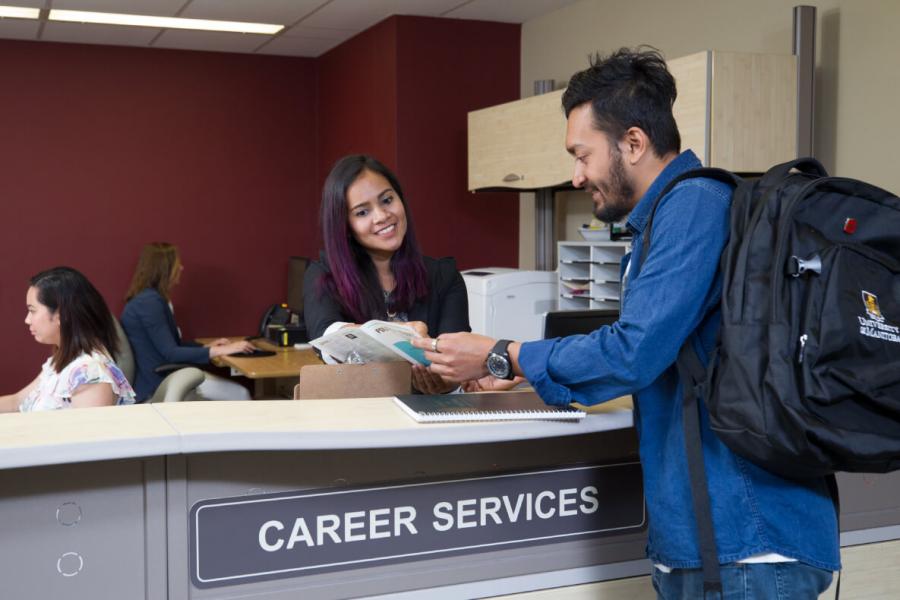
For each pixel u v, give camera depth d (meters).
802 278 1.09
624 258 1.36
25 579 1.22
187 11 4.59
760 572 1.17
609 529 1.53
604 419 1.39
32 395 2.57
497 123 4.27
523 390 1.58
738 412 1.08
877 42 2.91
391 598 1.40
